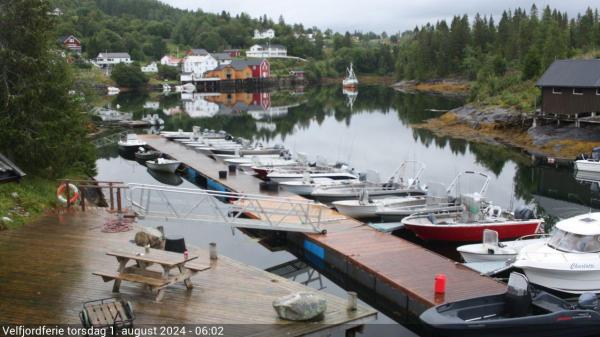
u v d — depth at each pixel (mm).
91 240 16094
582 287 15219
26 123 21000
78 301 11867
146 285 12461
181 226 22188
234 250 19719
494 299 12562
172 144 42625
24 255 14742
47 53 21766
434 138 49469
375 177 27219
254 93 122500
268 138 50875
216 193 18562
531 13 140000
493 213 21359
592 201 28094
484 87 68812
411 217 21109
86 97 31188
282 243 20438
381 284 15273
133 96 109750
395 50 168250
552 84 44969
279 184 27531
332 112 74875
